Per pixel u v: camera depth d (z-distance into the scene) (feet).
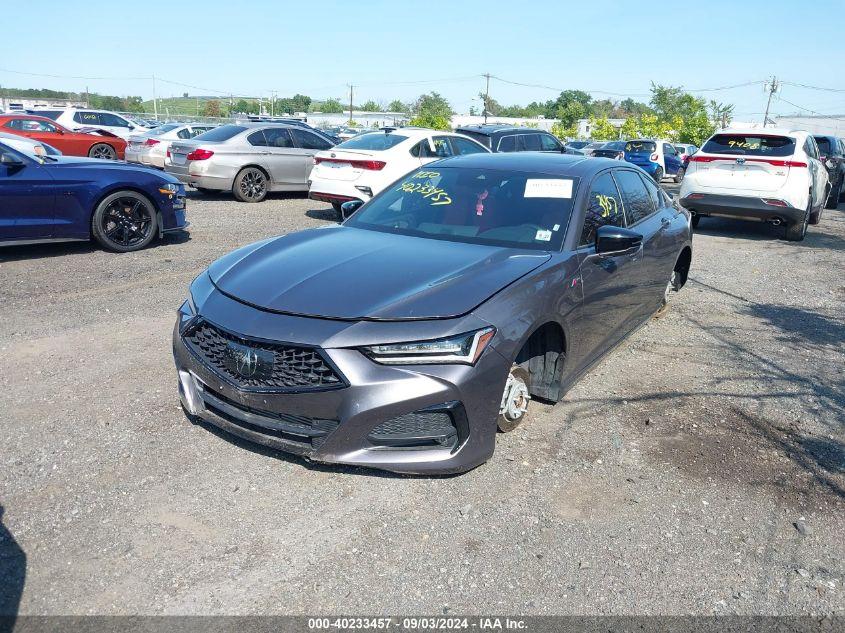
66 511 9.89
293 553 9.23
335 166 35.76
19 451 11.44
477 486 11.00
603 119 167.94
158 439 11.98
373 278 11.34
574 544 9.70
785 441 13.07
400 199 15.44
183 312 11.82
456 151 39.60
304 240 13.76
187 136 60.54
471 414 10.36
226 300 11.21
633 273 15.74
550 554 9.46
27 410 12.92
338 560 9.14
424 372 9.93
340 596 8.50
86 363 15.29
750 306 22.68
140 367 15.16
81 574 8.66
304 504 10.31
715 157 35.09
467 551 9.43
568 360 13.12
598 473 11.60
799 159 33.71
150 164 57.06
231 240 30.25
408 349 9.92
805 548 9.86
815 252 33.37
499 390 10.72
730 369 16.74
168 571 8.79
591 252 13.67
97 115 81.20
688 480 11.51
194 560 9.01
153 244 28.60
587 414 13.84
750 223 42.75
